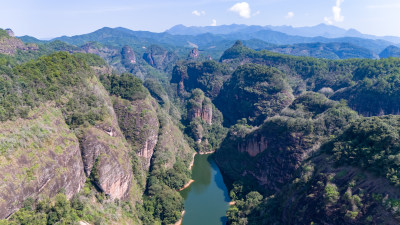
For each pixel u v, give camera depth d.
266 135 127.69
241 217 98.31
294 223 74.06
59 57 104.88
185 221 106.69
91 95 101.75
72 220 65.31
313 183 76.81
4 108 65.38
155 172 126.44
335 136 92.12
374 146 69.31
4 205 53.03
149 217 99.12
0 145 58.28
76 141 81.25
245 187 122.81
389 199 56.28
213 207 117.38
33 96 76.81
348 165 71.94
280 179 113.25
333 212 64.38
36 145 66.19
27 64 89.00
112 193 89.12
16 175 57.94
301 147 108.50
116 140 100.88
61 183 69.38
